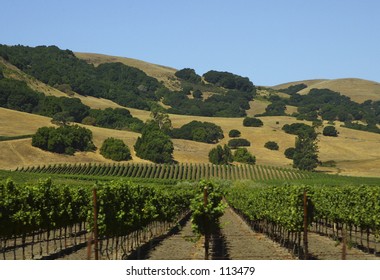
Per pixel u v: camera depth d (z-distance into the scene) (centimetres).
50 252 3219
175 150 14862
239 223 5703
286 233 3619
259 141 16900
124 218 2978
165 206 4341
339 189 3766
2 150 12125
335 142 17075
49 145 12612
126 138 14838
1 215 2595
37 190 2962
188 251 3209
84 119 17862
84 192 3591
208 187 2616
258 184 8269
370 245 3547
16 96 18112
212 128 17400
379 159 15312
